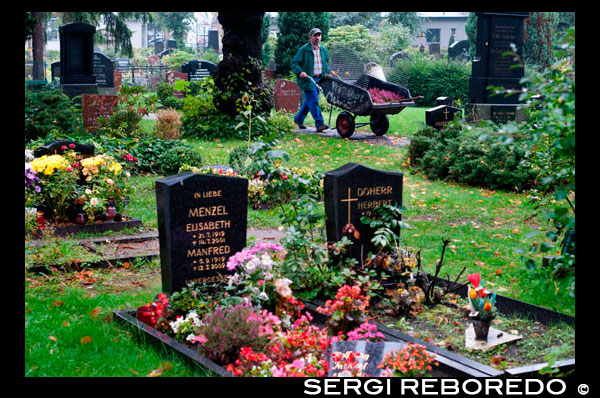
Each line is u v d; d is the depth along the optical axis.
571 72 4.25
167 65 44.72
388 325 6.03
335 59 23.02
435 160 14.00
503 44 18.20
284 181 7.35
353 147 17.22
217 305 5.65
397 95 18.59
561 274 4.82
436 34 78.06
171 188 6.07
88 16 37.78
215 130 18.03
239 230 6.51
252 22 18.41
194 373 4.87
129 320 5.66
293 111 25.17
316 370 4.69
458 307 6.48
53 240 8.29
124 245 8.70
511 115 18.34
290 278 6.31
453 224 10.22
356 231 6.68
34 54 35.28
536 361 5.21
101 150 12.51
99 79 28.34
